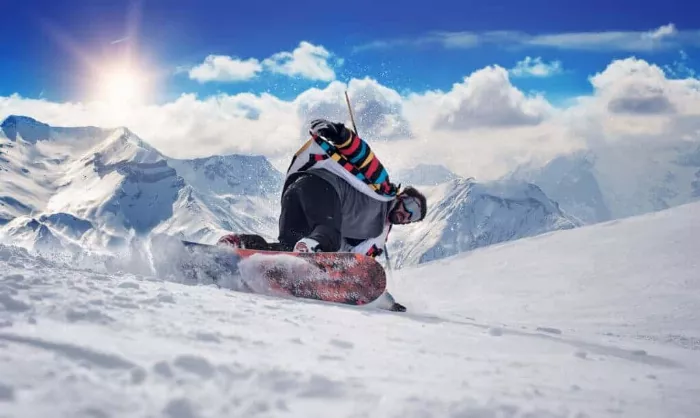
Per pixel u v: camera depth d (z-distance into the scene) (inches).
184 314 105.0
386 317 151.9
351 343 103.6
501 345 129.4
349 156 209.5
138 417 51.6
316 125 206.8
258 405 58.9
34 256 169.8
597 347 142.0
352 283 181.2
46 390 53.8
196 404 55.8
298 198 205.9
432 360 100.4
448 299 325.1
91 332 79.7
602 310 289.7
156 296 118.0
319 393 66.2
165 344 79.4
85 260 176.9
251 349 85.7
